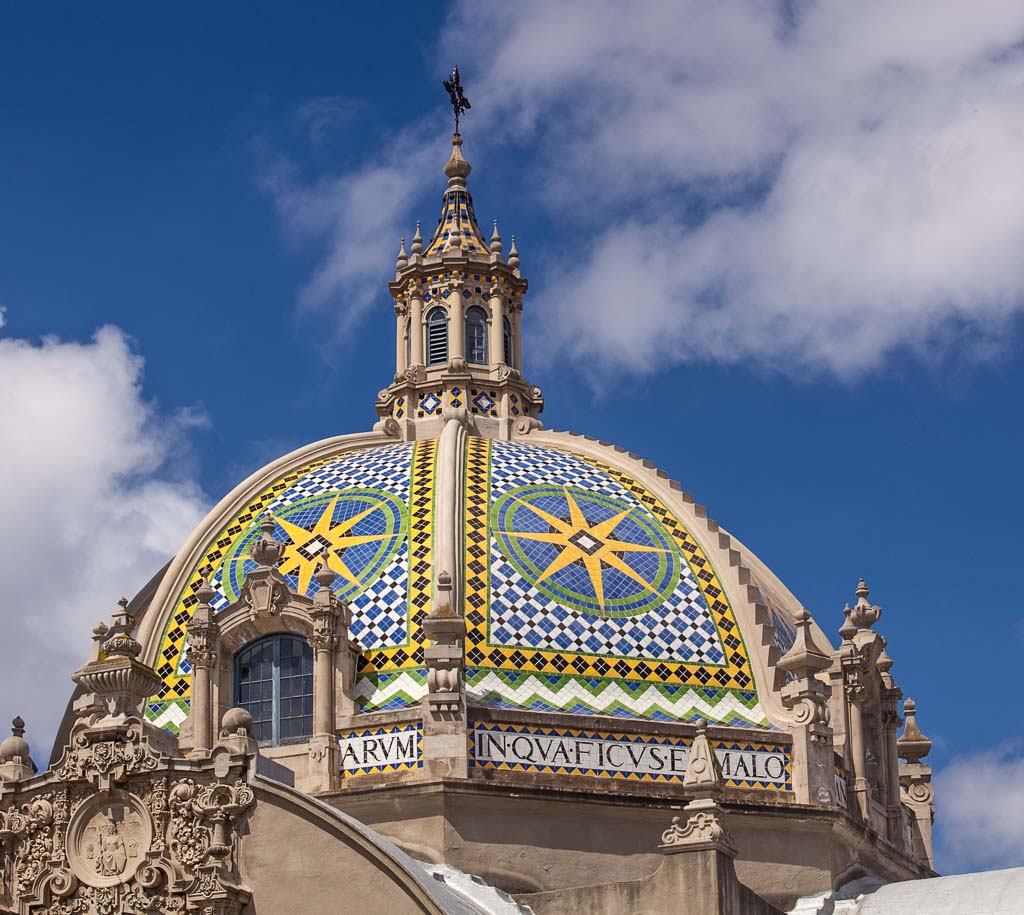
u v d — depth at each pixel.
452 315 60.06
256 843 39.16
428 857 45.31
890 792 52.25
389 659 48.44
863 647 51.78
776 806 47.44
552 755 46.81
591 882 45.88
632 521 52.31
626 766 47.16
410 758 46.66
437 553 49.66
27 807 40.47
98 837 39.94
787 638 53.94
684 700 48.78
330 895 38.56
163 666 49.97
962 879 46.97
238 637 49.09
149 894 39.34
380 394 59.53
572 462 54.91
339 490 53.00
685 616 50.12
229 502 53.25
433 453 54.19
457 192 62.69
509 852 45.62
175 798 39.59
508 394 59.00
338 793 46.09
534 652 48.41
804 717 48.56
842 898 47.62
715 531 52.22
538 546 50.56
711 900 41.41
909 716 56.00
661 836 46.59
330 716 47.38
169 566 53.94
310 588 49.91
